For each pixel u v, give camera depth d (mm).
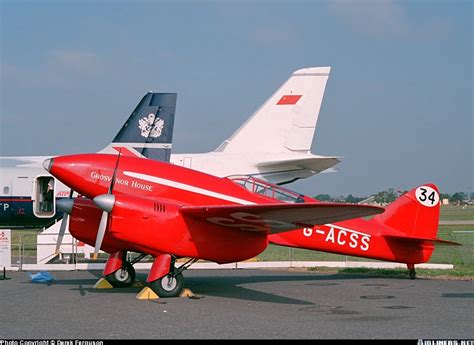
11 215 25219
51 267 19906
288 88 28391
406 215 16938
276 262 20906
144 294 12945
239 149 27922
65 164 14133
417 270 19422
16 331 9289
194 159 27188
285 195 15492
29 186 25312
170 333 9125
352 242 16375
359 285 15453
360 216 12367
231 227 13438
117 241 14898
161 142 26000
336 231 16266
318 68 28391
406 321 10102
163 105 26125
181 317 10531
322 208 11656
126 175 14172
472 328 9477
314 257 25891
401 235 16781
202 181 14586
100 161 14281
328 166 27406
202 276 17891
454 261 23031
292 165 27438
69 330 9359
